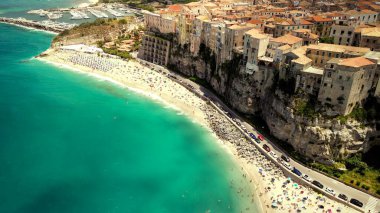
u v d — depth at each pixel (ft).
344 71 359.66
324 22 550.36
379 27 503.61
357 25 520.42
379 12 609.01
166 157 409.28
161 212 325.21
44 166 383.65
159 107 536.01
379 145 388.98
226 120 483.10
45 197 338.54
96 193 347.56
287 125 407.64
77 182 361.92
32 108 516.32
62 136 445.37
